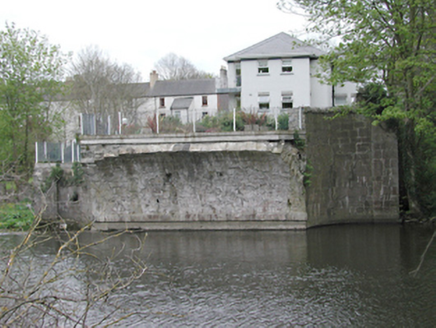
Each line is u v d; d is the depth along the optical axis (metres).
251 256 21.78
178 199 28.69
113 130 28.80
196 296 16.64
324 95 41.41
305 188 27.23
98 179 28.64
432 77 23.70
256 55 40.56
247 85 41.03
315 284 17.56
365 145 28.88
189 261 21.16
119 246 24.50
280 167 26.55
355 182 29.05
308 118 27.06
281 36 42.28
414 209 28.39
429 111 27.61
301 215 27.08
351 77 25.33
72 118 52.78
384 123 28.34
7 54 36.72
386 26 24.77
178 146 26.41
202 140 26.28
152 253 22.80
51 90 38.81
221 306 15.66
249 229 27.86
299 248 23.02
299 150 26.58
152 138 26.73
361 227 27.72
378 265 19.67
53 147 32.16
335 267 19.64
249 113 27.23
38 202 30.50
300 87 40.53
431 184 28.31
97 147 27.39
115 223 29.23
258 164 26.70
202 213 28.48
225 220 28.20
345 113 27.02
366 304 15.48
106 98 55.69
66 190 30.86
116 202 29.20
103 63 57.28
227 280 18.33
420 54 24.31
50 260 21.25
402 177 28.78
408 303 15.45
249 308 15.45
